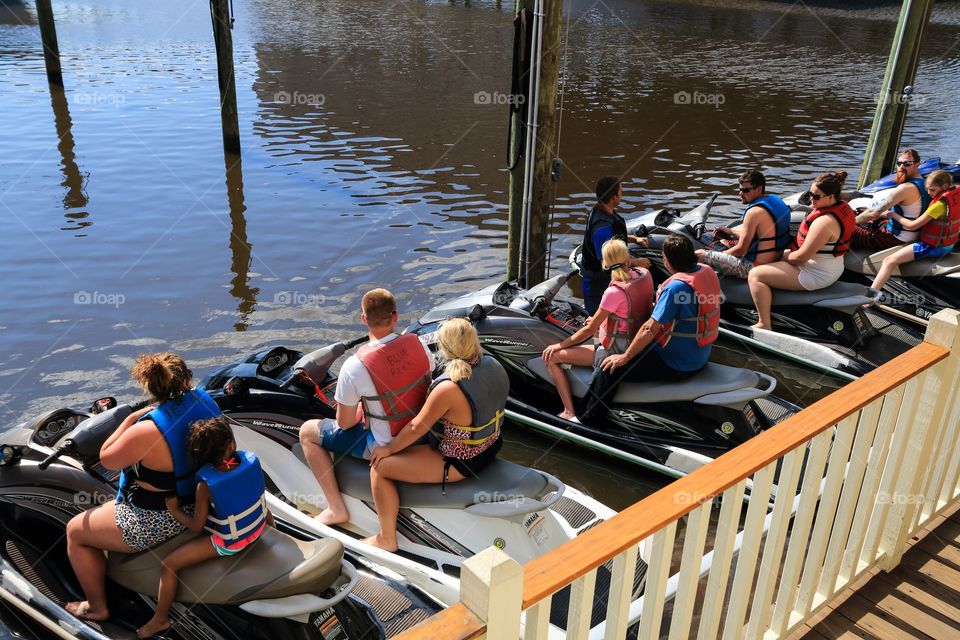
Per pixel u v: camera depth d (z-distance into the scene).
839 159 13.55
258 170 12.28
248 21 29.45
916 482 3.22
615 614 2.08
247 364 4.81
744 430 5.05
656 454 5.15
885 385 2.71
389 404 3.97
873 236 7.61
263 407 4.58
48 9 16.84
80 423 4.02
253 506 3.37
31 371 6.46
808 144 14.55
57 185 11.33
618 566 2.02
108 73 19.14
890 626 3.07
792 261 6.59
